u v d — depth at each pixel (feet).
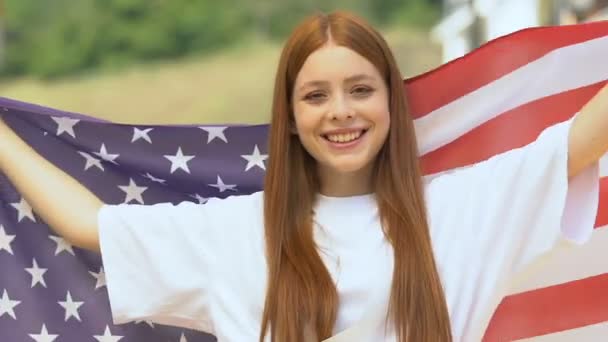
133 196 17.72
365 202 15.71
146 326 17.39
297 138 15.80
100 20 149.18
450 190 15.51
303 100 15.35
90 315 17.38
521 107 17.26
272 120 15.74
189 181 17.72
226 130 17.63
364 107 15.23
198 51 149.69
